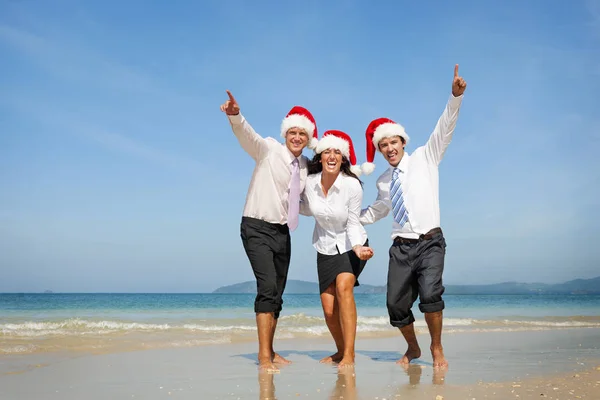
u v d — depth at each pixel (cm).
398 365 420
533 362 445
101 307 2372
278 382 334
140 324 927
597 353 535
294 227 419
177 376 361
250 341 639
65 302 3127
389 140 434
